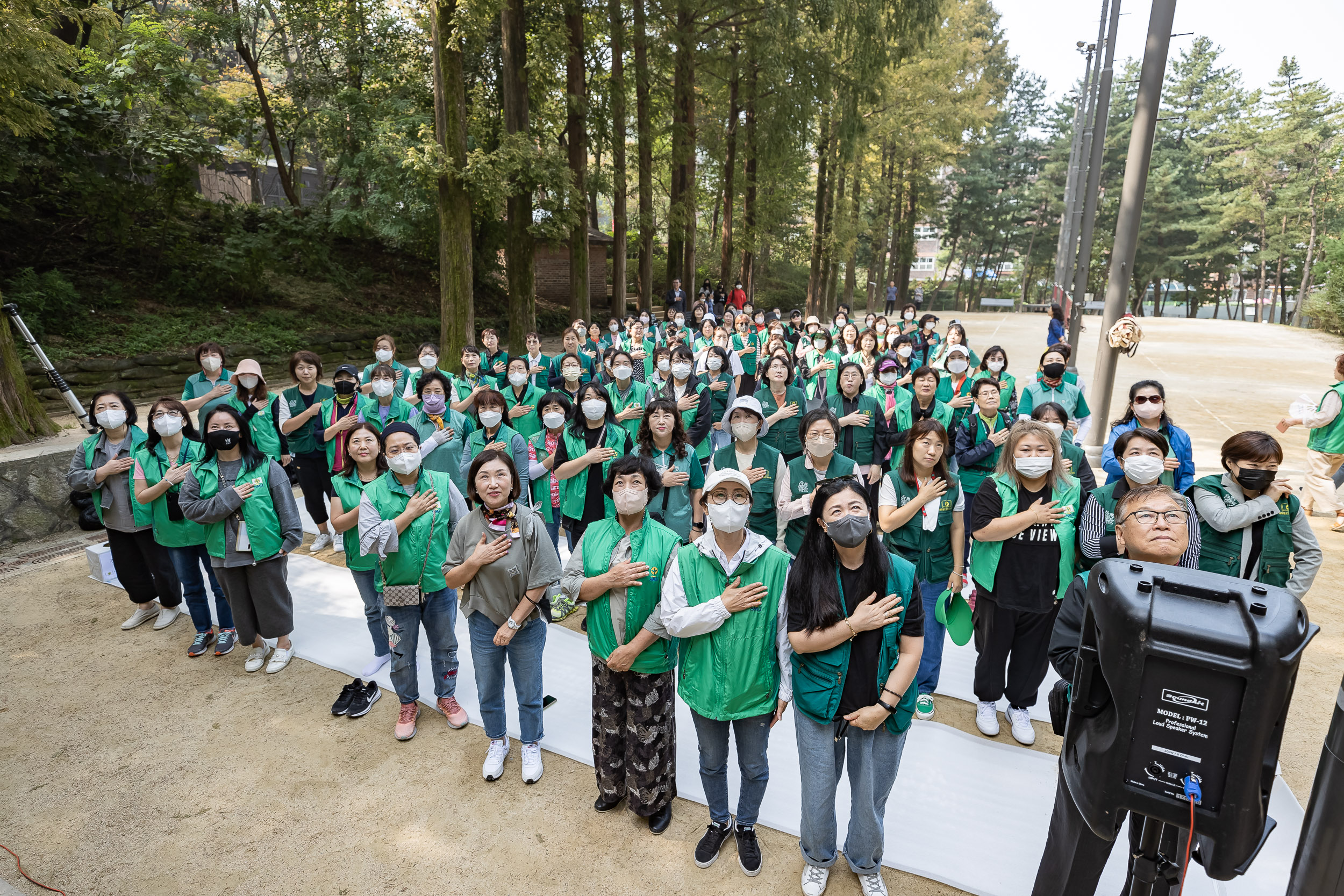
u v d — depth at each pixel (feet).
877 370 21.34
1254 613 5.85
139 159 50.93
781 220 107.24
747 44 79.00
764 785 10.51
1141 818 7.52
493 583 11.95
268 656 17.11
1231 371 57.93
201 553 17.07
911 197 150.30
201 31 59.82
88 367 42.91
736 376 31.96
